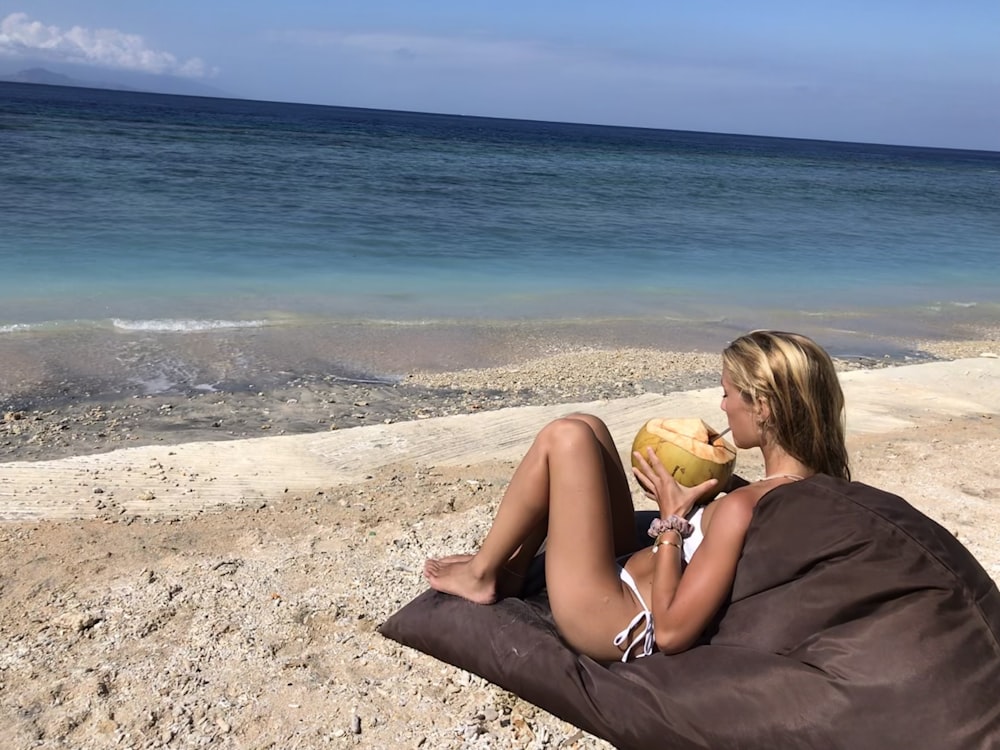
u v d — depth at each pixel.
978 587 2.57
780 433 2.77
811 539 2.62
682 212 28.33
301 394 8.05
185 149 37.75
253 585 4.01
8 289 11.34
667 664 2.78
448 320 11.66
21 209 17.77
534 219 23.44
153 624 3.61
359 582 4.09
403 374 8.98
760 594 2.70
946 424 7.50
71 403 7.41
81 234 15.66
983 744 2.37
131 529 4.67
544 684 3.03
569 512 2.96
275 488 5.44
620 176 44.56
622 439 6.81
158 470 5.66
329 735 2.99
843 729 2.46
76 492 5.21
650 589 2.98
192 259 14.43
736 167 65.38
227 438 6.76
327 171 33.06
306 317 11.19
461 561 3.57
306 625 3.68
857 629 2.55
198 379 8.30
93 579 4.01
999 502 5.54
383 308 12.10
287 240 17.02
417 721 3.09
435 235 19.28
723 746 2.58
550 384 8.84
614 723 2.81
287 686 3.25
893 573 2.54
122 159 30.17
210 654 3.42
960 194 50.47
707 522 2.86
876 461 6.31
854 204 37.12
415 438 6.61
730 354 2.86
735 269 17.70
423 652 3.50
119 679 3.23
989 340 12.74
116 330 9.80
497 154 57.31
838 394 2.79
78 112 71.38
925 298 15.89
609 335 11.45
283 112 157.62
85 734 2.93
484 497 5.34
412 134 82.06
